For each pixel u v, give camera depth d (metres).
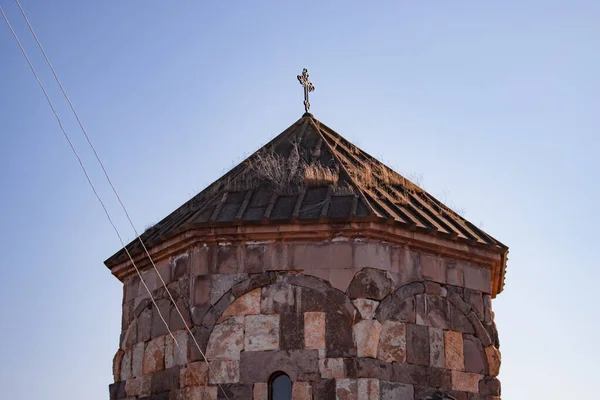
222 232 14.71
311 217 14.44
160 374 14.95
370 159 17.83
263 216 14.57
